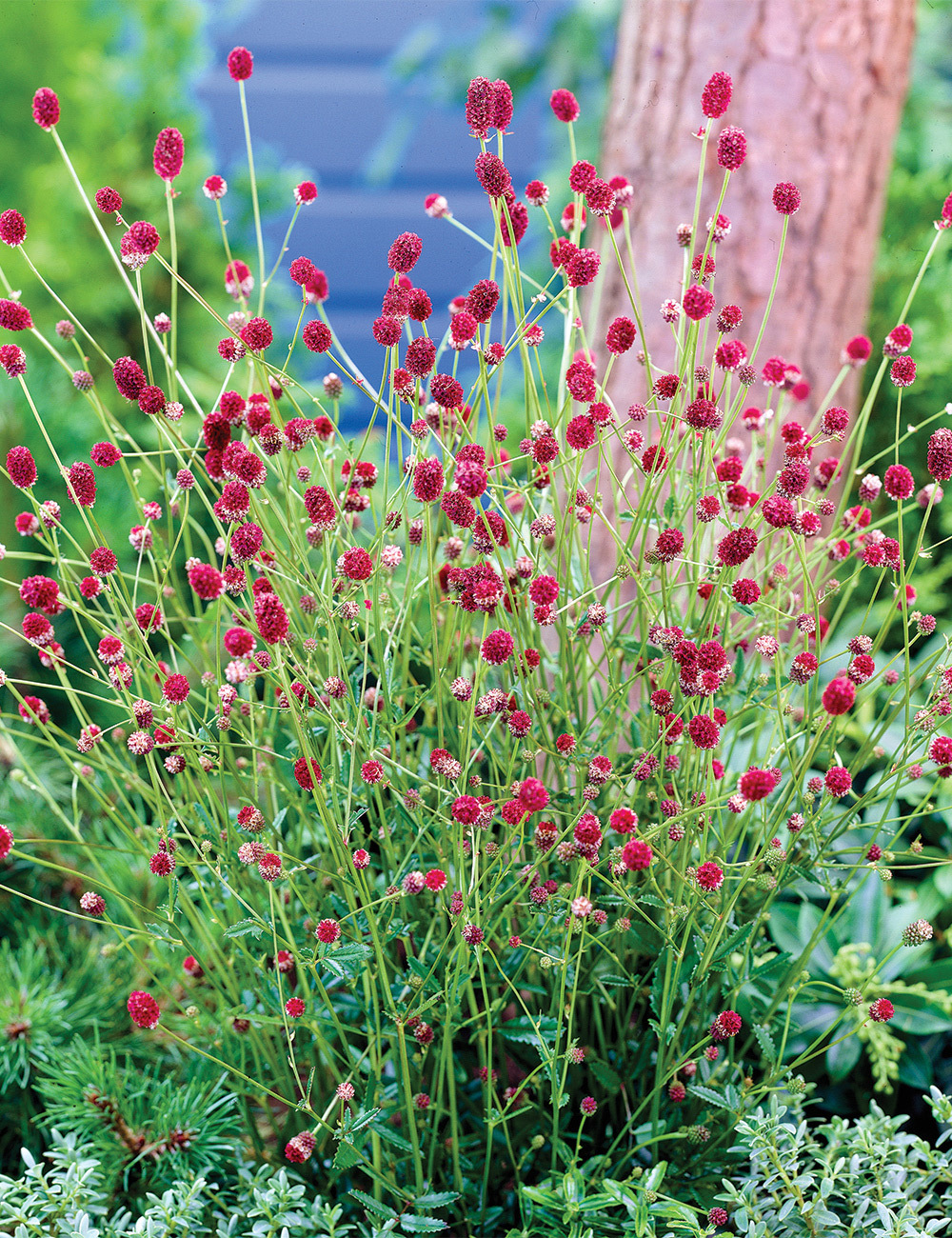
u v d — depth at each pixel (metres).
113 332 2.58
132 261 1.34
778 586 1.40
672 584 1.38
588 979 1.39
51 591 1.31
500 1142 1.40
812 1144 1.35
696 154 1.69
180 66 2.82
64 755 1.36
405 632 1.37
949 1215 1.37
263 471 1.28
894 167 2.68
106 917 1.41
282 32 5.87
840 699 1.27
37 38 2.83
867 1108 1.49
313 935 1.38
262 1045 1.39
